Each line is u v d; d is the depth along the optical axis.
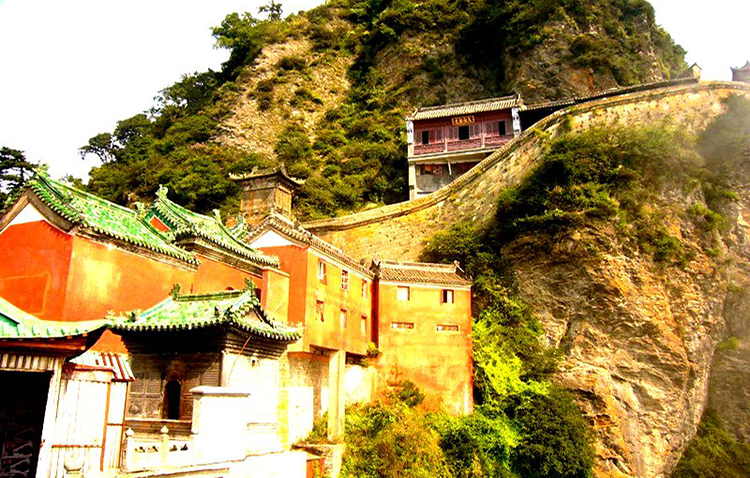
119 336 20.89
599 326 32.91
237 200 52.00
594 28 64.62
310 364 27.05
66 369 13.93
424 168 52.25
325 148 64.69
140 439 18.19
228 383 18.64
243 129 68.62
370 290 32.12
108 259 21.12
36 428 14.56
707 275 33.91
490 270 35.53
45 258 20.17
